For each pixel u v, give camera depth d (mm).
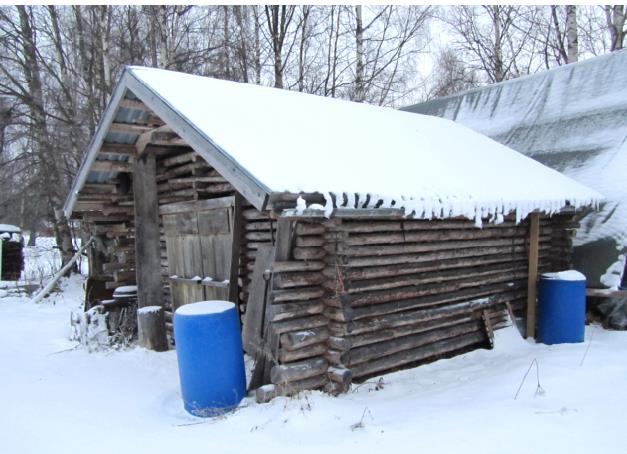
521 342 6945
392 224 5625
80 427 4371
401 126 8188
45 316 10188
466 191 5926
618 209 7988
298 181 4395
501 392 4867
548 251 8031
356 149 6059
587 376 5113
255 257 5785
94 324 7758
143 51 17328
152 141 6531
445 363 6254
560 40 18703
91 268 9000
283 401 4574
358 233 5352
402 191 5129
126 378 5852
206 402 4688
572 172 9266
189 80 6594
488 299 6898
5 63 17984
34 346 7562
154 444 3949
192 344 4664
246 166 4406
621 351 6105
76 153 15562
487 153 8430
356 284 5309
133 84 6133
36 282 14578
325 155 5449
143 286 7262
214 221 6422
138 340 7402
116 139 7051
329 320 5113
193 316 4660
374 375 5684
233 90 6836
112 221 8742
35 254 20953
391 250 5648
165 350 7074
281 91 7703
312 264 4969
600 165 8961
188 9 15578
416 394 5055
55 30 17203
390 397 4980
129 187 8148
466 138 9062
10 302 12008
